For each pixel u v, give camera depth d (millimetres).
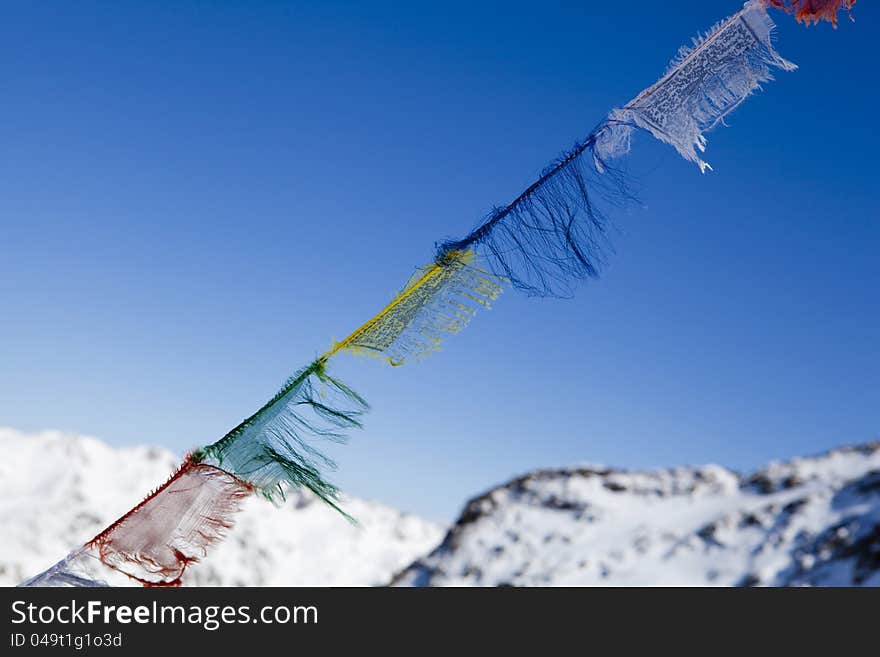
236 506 6871
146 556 6855
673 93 6469
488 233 6562
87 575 6832
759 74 6371
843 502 142000
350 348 6727
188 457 6949
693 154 6402
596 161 6496
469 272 6531
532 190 6570
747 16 6375
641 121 6469
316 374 6812
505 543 176125
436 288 6602
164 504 6887
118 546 6898
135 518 6930
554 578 151625
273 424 6848
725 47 6418
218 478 6898
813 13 6270
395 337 6629
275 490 6809
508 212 6578
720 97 6406
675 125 6426
